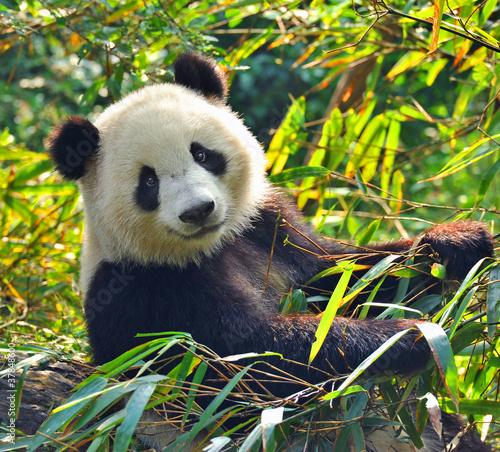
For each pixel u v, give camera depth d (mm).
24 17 12094
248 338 6723
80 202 12516
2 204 12594
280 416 4906
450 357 5070
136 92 7855
